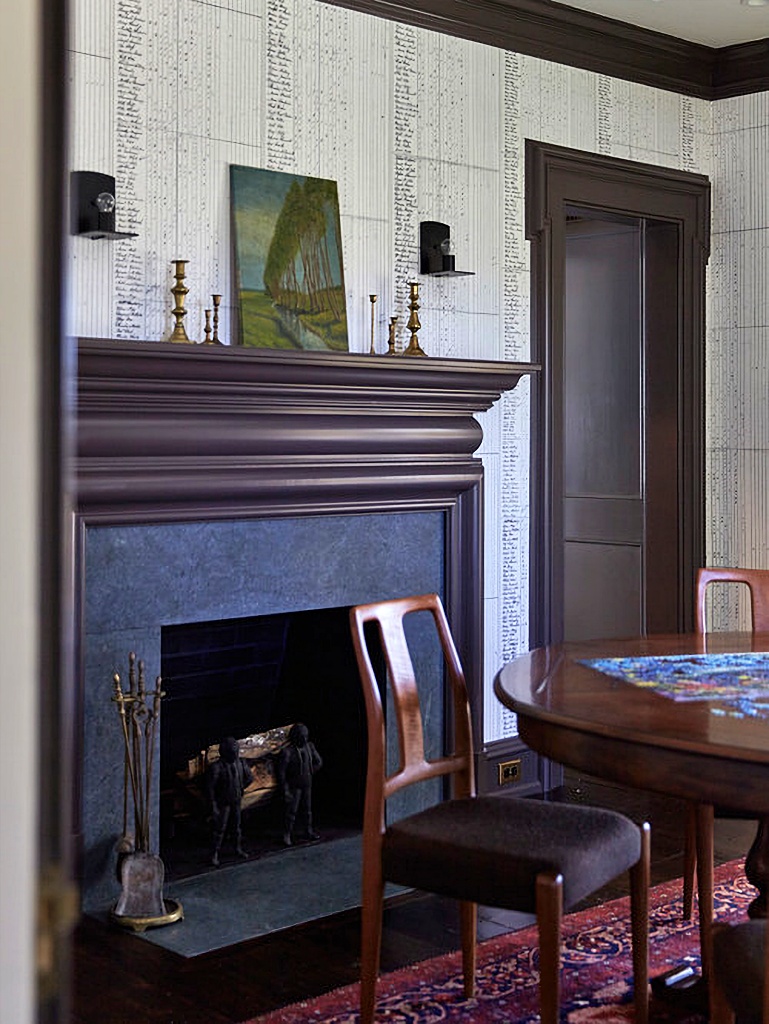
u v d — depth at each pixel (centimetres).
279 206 387
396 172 427
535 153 473
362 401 387
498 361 421
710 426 556
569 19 477
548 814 259
